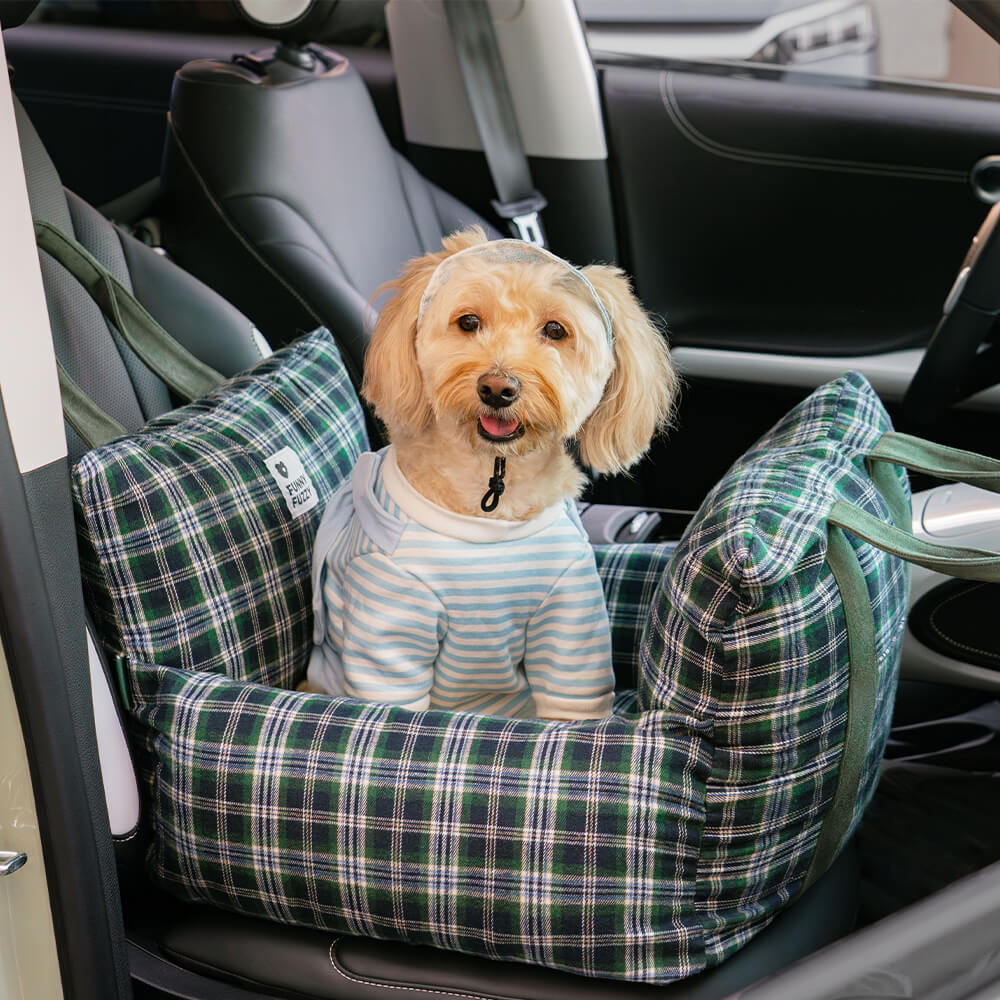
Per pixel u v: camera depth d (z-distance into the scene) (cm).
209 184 192
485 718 113
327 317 194
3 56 88
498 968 112
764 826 110
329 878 110
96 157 269
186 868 116
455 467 129
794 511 105
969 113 205
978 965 63
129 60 261
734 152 220
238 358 169
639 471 228
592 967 107
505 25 220
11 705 93
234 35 261
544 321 123
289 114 197
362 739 111
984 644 157
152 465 127
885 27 210
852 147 212
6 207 89
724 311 229
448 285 123
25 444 93
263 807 111
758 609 102
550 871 105
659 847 105
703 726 107
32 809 96
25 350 93
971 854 152
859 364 218
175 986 114
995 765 167
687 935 107
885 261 216
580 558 134
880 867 151
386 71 250
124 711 123
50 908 99
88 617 116
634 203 229
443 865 107
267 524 136
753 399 225
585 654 131
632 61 230
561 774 106
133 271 162
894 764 170
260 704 115
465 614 129
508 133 229
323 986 113
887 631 117
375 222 211
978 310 171
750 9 220
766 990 67
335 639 137
